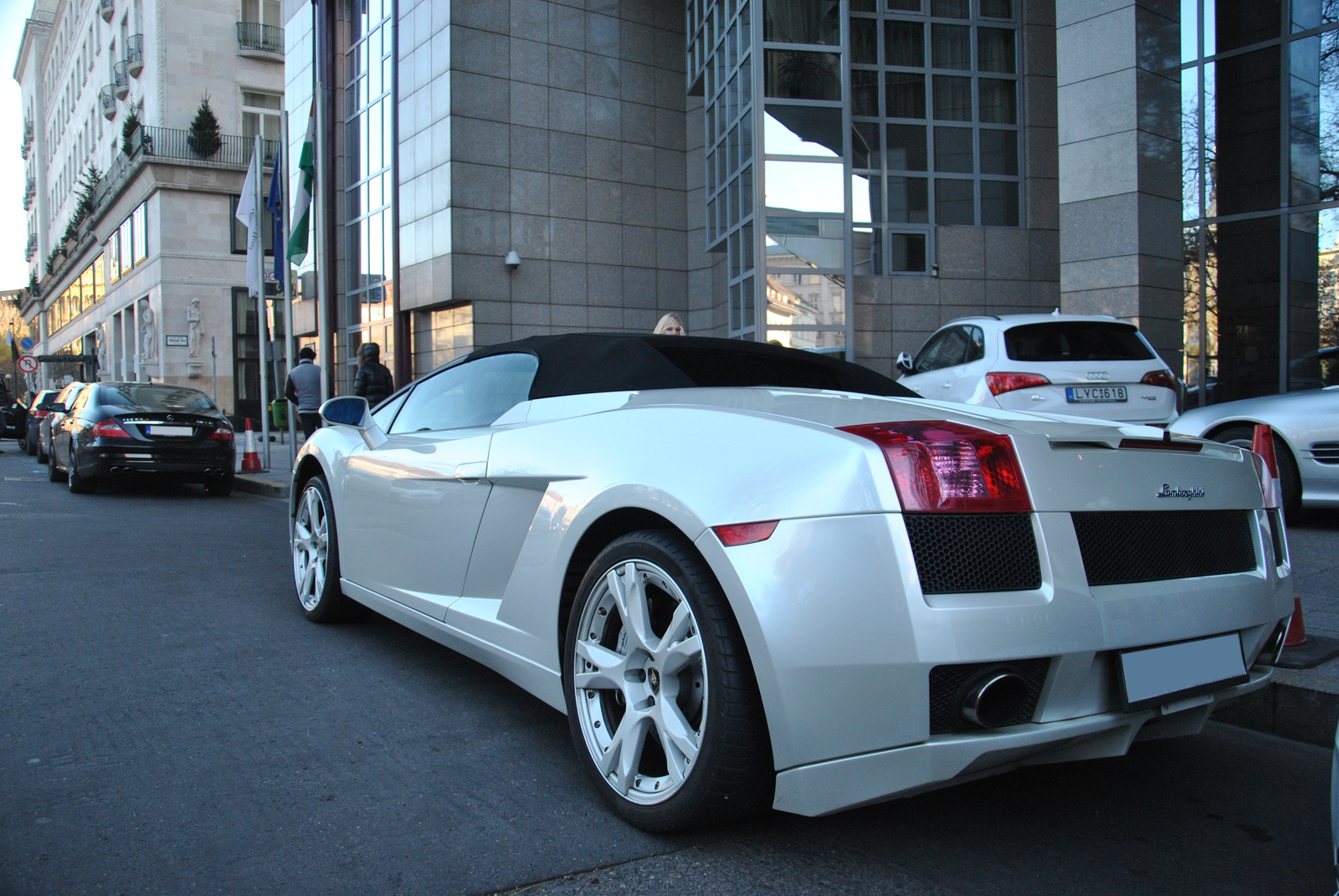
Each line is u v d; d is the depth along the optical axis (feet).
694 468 7.12
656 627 7.68
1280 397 20.22
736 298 48.08
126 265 124.67
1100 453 6.72
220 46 114.52
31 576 17.76
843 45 44.62
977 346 24.36
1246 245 34.88
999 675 5.88
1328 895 6.66
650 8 63.82
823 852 7.16
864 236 48.55
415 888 6.51
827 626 6.11
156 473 34.14
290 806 7.84
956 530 6.11
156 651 12.69
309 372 40.14
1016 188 50.65
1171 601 6.66
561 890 6.52
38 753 8.99
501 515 9.48
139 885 6.51
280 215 45.70
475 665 12.23
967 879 6.79
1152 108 34.96
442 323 60.85
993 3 50.34
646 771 7.84
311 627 14.17
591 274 61.57
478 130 57.72
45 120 213.66
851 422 6.84
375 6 66.49
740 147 46.70
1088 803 8.25
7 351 275.80
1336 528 20.03
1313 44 33.14
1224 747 9.74
